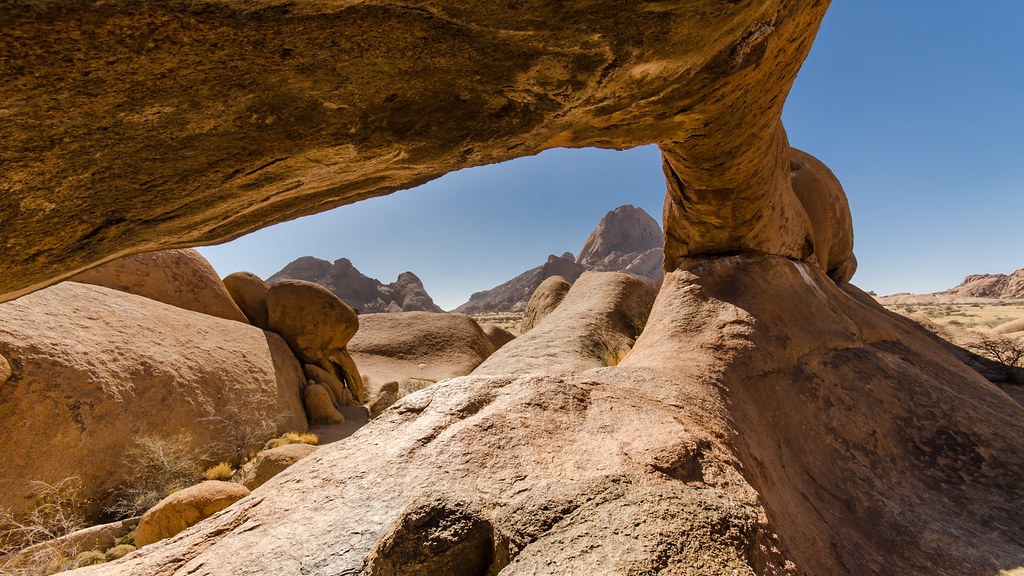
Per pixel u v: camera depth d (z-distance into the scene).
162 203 2.09
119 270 12.25
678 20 2.24
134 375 8.01
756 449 3.47
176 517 5.21
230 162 2.03
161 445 7.45
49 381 6.73
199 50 1.45
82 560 5.10
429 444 2.88
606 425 3.03
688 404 3.56
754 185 5.90
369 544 2.17
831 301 6.42
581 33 2.06
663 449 2.65
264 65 1.62
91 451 6.73
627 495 2.07
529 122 2.73
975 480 3.88
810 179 9.73
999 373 10.15
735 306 5.61
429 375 19.66
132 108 1.53
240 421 9.48
